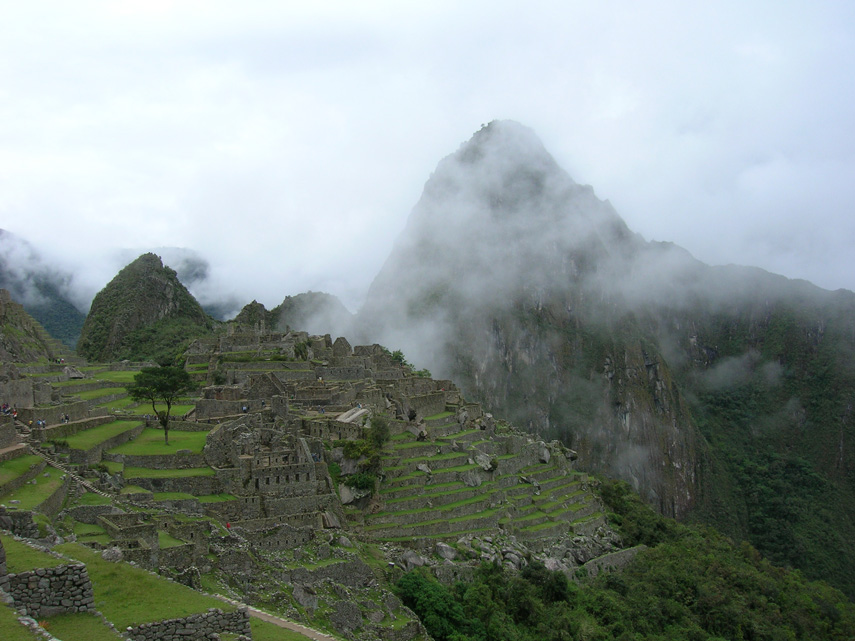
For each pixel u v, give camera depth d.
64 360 167.62
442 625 79.62
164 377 97.44
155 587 36.72
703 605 131.25
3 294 170.25
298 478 85.75
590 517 147.50
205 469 81.25
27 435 74.00
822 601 161.12
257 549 67.94
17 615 26.69
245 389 119.81
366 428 104.81
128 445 85.56
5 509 42.09
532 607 98.44
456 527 107.62
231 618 34.56
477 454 124.31
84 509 58.22
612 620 109.31
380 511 101.38
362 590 74.94
